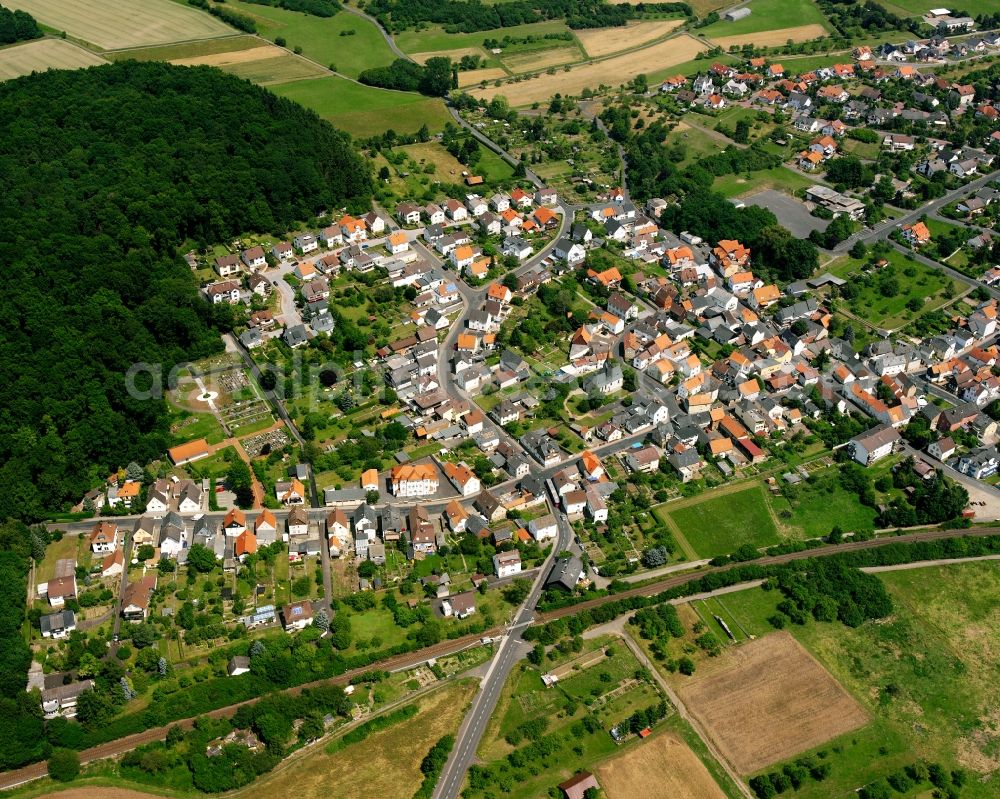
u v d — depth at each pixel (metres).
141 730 187.62
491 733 187.50
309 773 180.88
